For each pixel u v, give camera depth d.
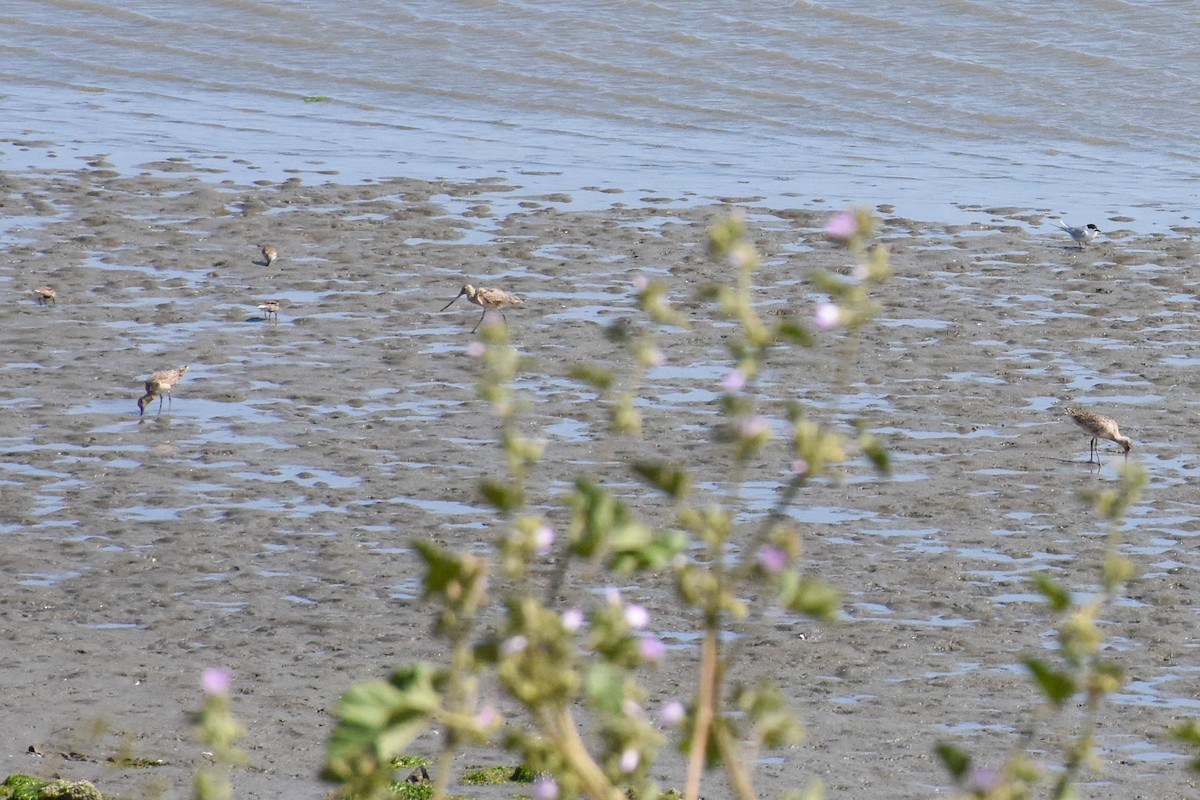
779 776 19.02
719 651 22.39
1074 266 42.47
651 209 47.91
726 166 54.34
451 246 43.41
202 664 21.91
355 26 72.12
